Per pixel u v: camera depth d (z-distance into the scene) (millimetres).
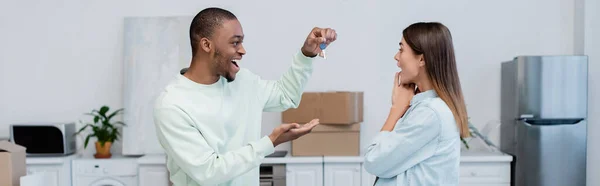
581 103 3377
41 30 3949
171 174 1603
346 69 3879
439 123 1480
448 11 3848
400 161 1519
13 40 3951
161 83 3742
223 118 1488
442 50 1503
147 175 3521
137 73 3758
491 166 3455
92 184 3570
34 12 3934
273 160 3471
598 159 3734
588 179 3740
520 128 3420
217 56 1404
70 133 3756
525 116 3400
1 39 3951
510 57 3854
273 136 1427
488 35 3846
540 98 3381
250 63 3902
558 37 3834
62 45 3953
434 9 3848
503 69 3748
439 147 1515
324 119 3479
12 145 2154
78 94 3977
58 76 3973
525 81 3395
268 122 3918
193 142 1407
